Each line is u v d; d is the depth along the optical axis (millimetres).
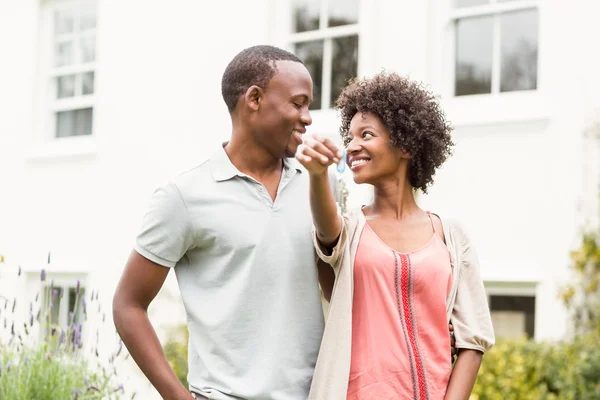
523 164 6984
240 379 3014
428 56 7531
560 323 6684
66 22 10023
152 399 8258
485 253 7090
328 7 8148
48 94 10070
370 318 2994
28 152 9961
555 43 6941
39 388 4980
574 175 6762
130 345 3094
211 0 8773
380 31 7805
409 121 3129
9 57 10320
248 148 3145
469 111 7262
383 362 2945
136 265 3105
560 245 6766
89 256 9359
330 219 2943
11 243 9984
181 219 3070
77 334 5180
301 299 3084
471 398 6336
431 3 7562
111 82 9438
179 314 8227
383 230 3129
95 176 9438
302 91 3102
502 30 7273
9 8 10367
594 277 6574
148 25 9211
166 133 8984
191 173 3145
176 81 8953
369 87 3160
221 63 8672
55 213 9695
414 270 3014
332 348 2982
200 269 3129
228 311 3041
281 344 3025
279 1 8391
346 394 2957
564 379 6211
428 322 3016
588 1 6809
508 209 7020
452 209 7258
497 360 6402
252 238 3053
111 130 9367
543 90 6977
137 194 9125
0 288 9836
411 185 3242
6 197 10117
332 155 2797
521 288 6949
